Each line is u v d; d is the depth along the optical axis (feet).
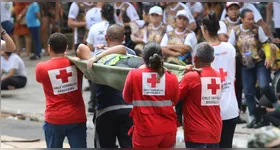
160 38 44.42
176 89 28.25
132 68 29.22
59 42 30.73
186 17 42.65
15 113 52.11
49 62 30.78
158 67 27.84
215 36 33.19
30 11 77.56
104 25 43.62
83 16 51.13
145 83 27.84
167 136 28.14
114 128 31.37
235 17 42.63
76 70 30.99
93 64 30.07
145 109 27.89
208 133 29.14
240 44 42.14
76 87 30.96
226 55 32.76
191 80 29.12
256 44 41.91
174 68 30.25
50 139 31.55
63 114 30.60
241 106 47.44
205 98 29.22
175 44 42.78
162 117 28.07
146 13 48.57
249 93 43.19
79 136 31.27
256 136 20.67
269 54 41.45
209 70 29.60
